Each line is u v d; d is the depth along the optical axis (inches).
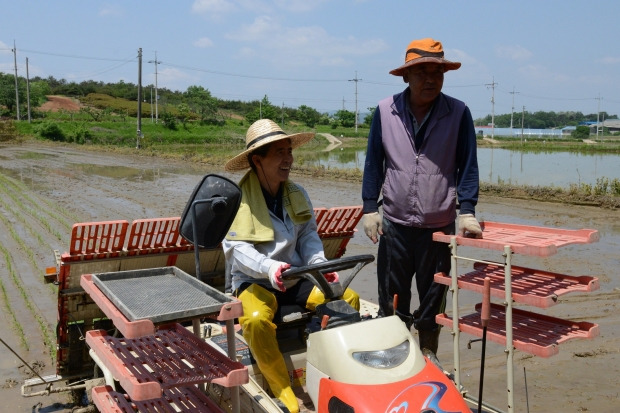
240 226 151.2
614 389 191.3
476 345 231.9
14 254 386.9
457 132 153.9
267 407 126.6
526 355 220.8
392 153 157.9
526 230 144.9
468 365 213.5
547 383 197.2
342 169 927.0
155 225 172.2
